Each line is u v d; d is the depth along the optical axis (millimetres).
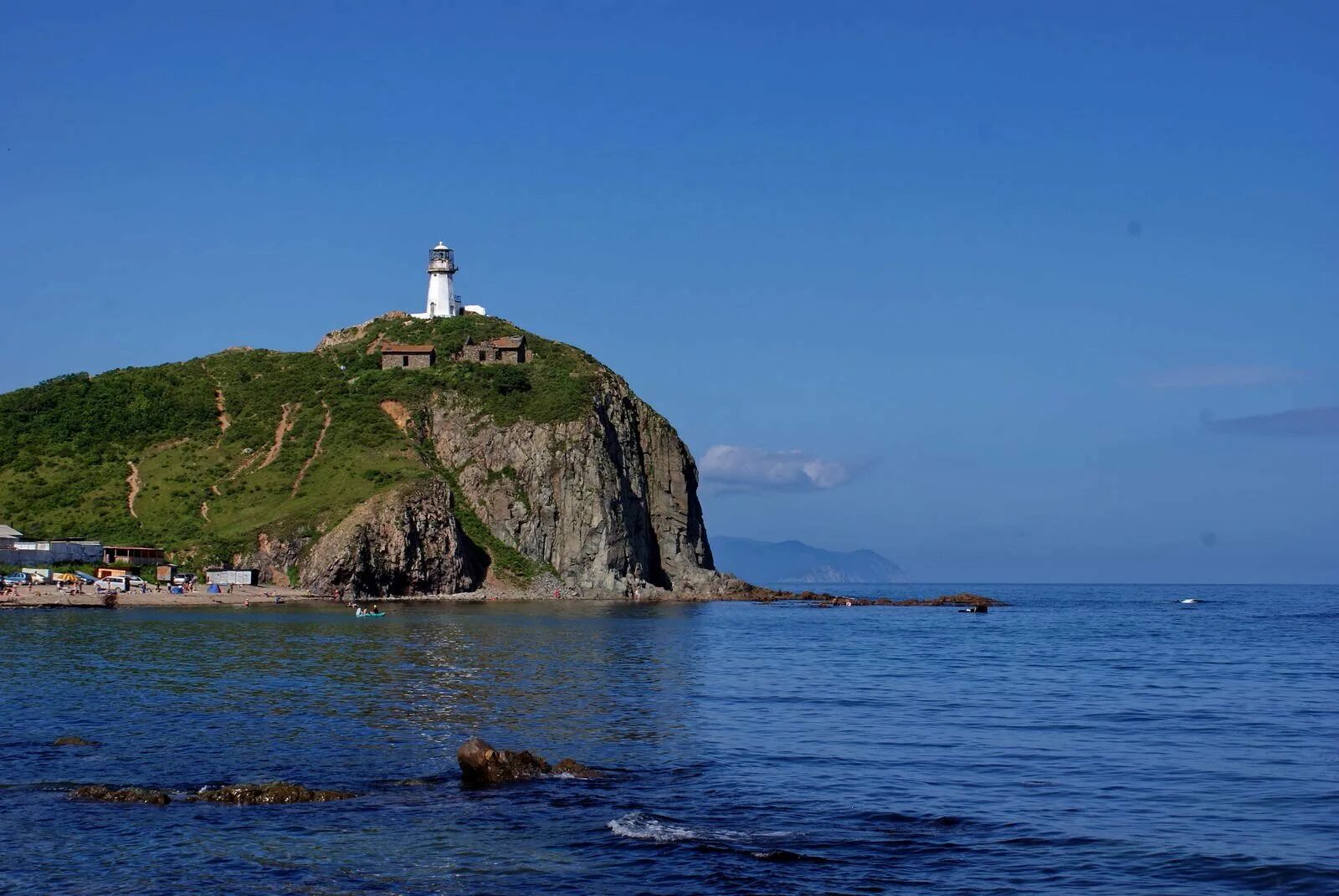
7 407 173250
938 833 31391
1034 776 38812
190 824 31141
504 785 35969
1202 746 44875
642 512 177250
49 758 38969
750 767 39875
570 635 95188
